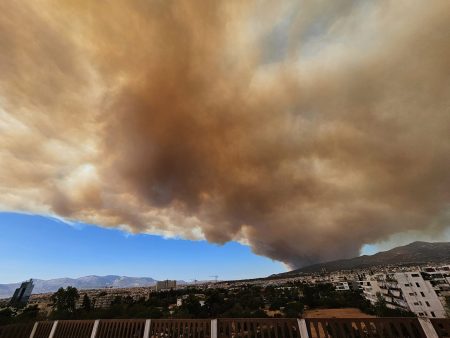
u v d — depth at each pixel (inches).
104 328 343.6
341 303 2481.5
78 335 348.8
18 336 372.5
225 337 291.7
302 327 276.8
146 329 322.7
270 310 2260.1
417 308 1808.6
